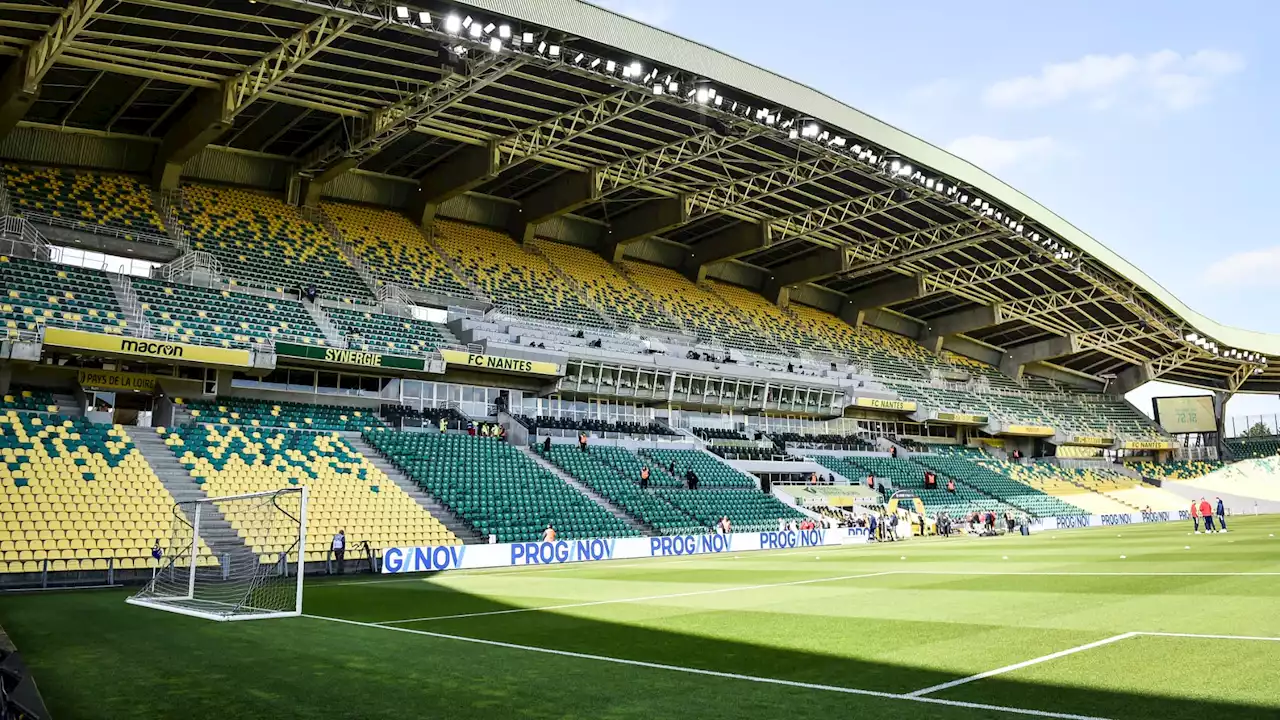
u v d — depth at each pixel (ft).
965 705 23.61
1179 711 21.90
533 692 27.27
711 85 112.68
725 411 175.52
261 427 107.76
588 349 144.46
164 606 54.49
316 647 37.06
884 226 167.84
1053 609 41.73
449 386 137.08
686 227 184.03
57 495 80.33
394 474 108.37
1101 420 246.27
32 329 93.09
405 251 149.69
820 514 141.38
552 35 99.50
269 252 130.72
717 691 26.71
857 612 44.14
